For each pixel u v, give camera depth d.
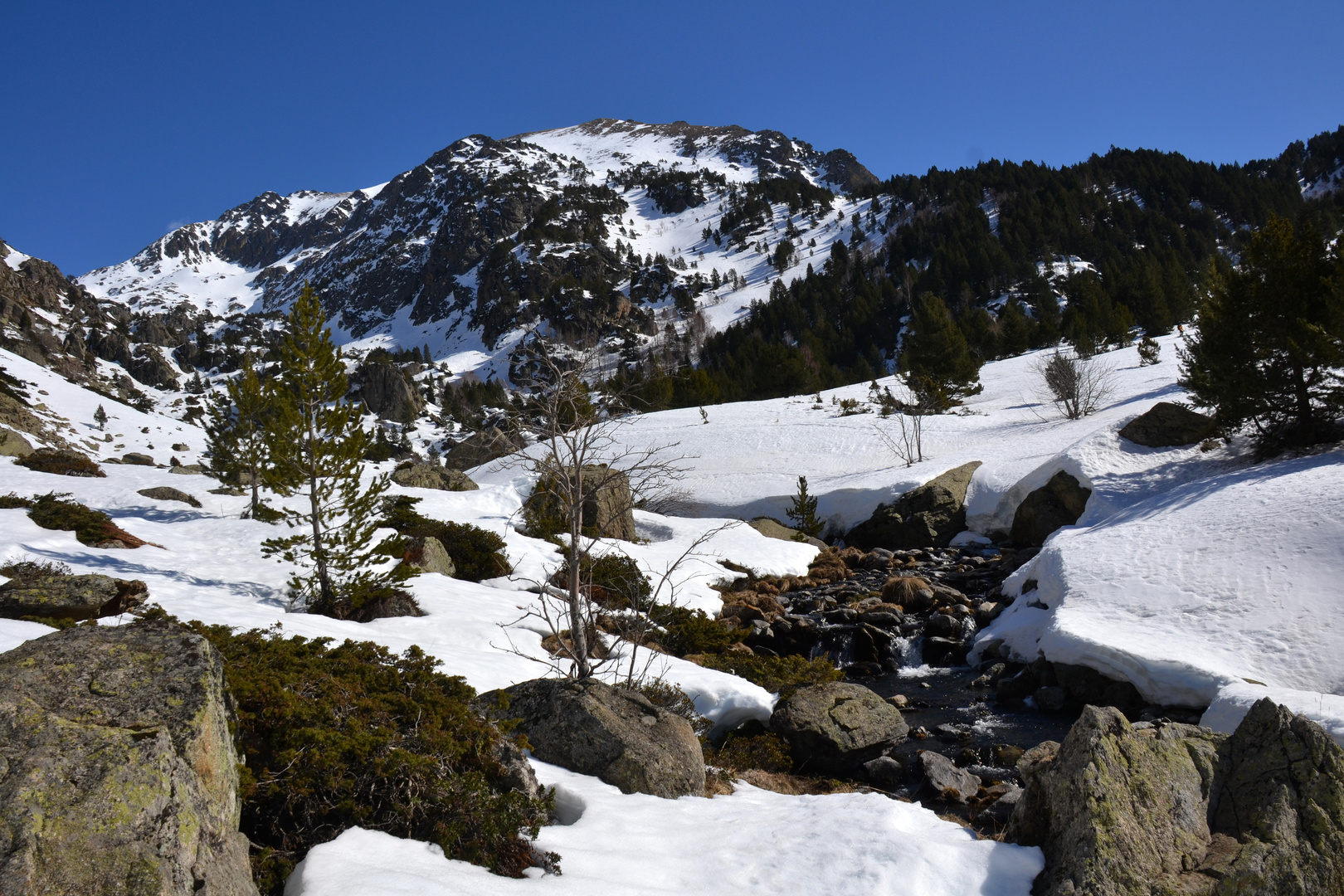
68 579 9.42
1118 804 5.23
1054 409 42.94
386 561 14.14
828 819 5.92
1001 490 28.39
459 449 50.91
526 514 22.83
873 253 175.88
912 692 14.85
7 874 3.01
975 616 18.70
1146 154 189.62
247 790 4.91
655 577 19.67
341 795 5.29
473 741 6.12
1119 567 15.62
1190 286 90.62
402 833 5.18
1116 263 131.62
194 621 8.29
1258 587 13.13
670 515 33.75
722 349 141.38
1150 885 4.88
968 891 5.02
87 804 3.36
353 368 168.50
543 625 13.70
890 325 132.25
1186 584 14.09
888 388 57.34
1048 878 5.07
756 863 5.21
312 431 14.21
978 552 26.52
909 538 28.56
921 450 38.00
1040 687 13.76
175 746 3.97
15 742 3.59
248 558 16.81
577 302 190.25
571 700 7.27
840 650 17.31
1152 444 25.92
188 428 71.31
